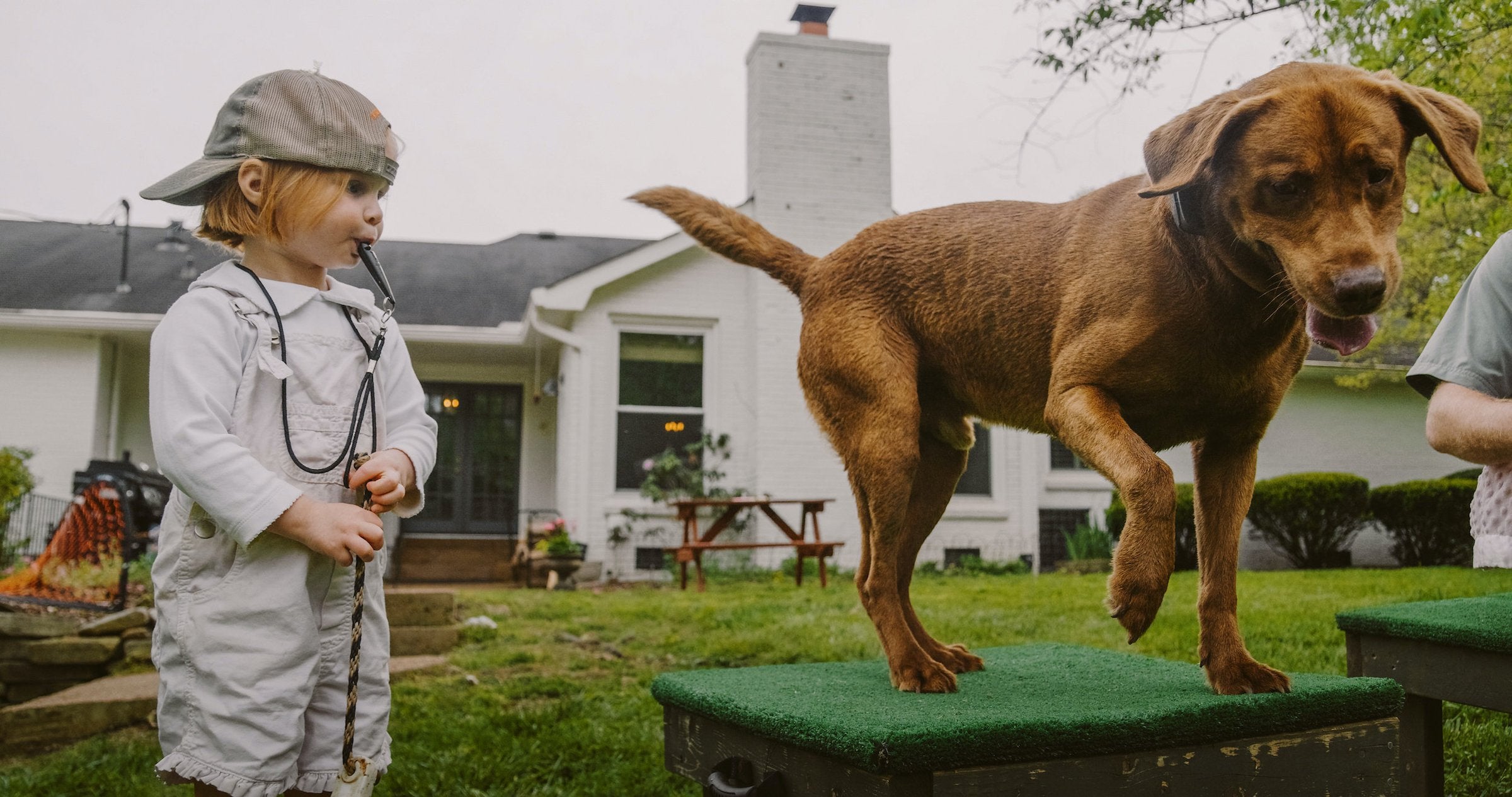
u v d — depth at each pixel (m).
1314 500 11.93
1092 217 2.26
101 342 12.38
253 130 1.92
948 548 12.16
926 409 2.63
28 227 15.86
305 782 1.88
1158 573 1.84
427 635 6.22
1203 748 1.92
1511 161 4.43
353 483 1.88
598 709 4.79
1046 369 2.31
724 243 2.77
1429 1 3.93
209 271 1.97
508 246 16.47
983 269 2.38
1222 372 2.04
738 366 12.13
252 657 1.77
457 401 13.93
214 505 1.73
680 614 7.21
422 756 4.05
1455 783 3.25
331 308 2.03
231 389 1.85
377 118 2.03
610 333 11.82
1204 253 1.96
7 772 4.33
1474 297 2.23
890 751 1.64
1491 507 2.14
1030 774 1.77
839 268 2.58
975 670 2.56
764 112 11.98
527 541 11.61
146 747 4.48
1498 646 2.36
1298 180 1.75
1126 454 1.93
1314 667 4.66
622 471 11.84
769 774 2.06
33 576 7.41
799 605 7.60
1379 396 14.13
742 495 11.51
